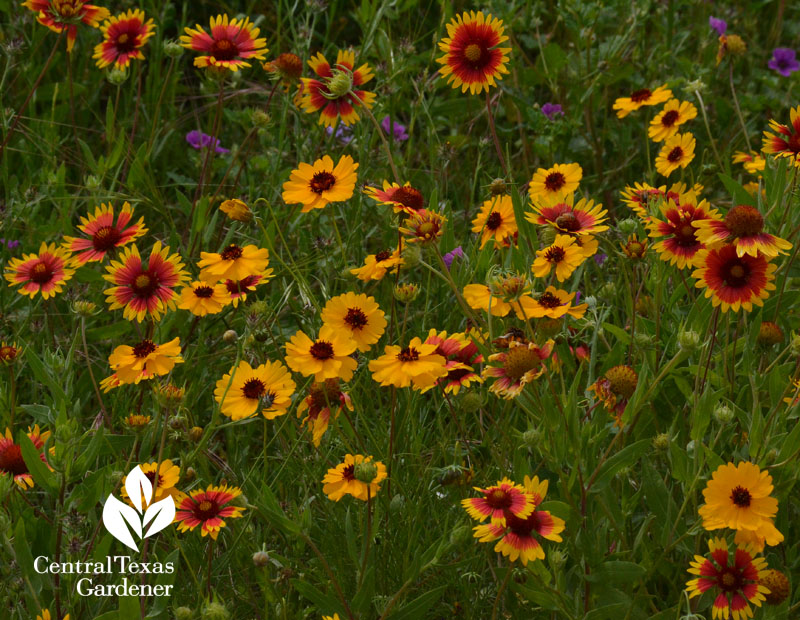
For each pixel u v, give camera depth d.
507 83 2.08
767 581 1.44
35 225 1.87
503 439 1.57
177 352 1.55
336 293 1.82
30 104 2.01
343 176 1.62
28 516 1.53
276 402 1.54
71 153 2.02
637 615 1.48
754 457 1.49
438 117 2.07
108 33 1.91
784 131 1.61
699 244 1.56
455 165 2.02
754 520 1.43
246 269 1.61
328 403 1.52
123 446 1.58
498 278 1.51
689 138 1.80
